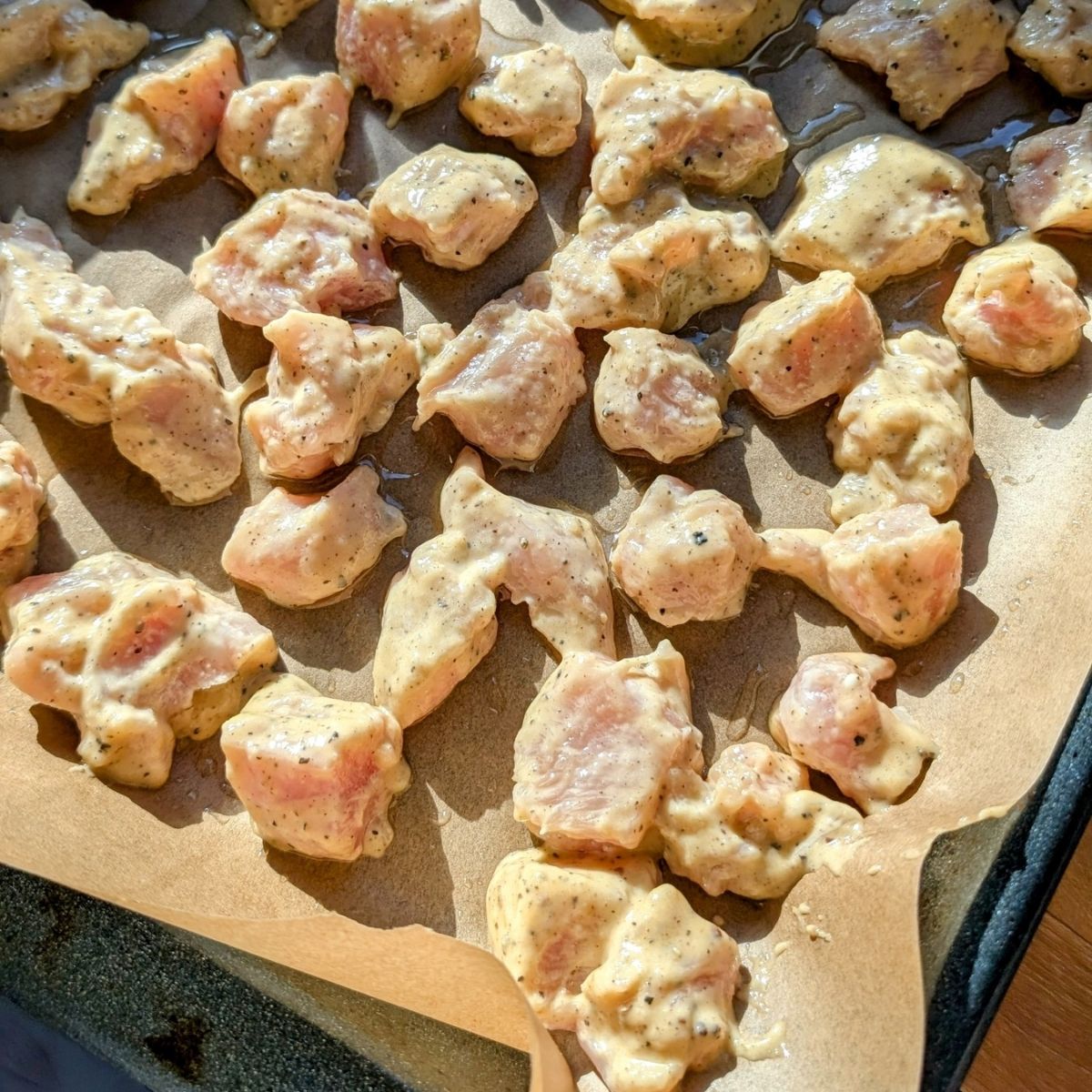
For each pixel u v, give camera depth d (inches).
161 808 14.2
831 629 14.6
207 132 15.9
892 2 15.9
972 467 14.9
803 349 14.9
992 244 15.5
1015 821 13.1
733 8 15.9
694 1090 13.1
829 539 14.6
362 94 16.2
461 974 12.7
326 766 13.5
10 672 14.1
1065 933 15.1
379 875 14.1
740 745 14.2
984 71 15.8
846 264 15.3
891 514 14.3
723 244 15.2
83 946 13.9
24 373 14.9
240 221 15.4
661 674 14.1
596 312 15.3
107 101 16.1
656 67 15.8
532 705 14.2
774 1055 13.1
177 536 15.1
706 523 14.4
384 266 15.6
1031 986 15.1
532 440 15.0
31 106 15.9
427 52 15.6
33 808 13.6
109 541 15.1
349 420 14.8
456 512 14.8
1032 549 14.3
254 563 14.6
